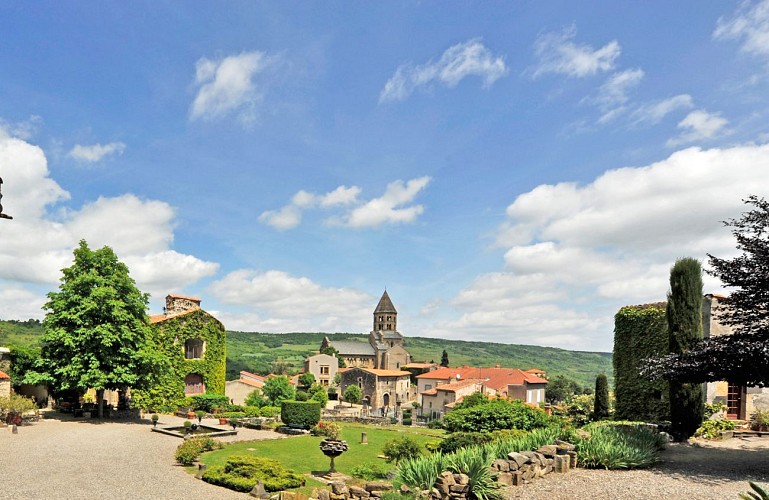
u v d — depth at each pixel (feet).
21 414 109.81
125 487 59.21
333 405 309.42
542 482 48.80
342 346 471.62
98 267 125.80
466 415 103.71
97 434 98.89
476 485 44.68
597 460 54.39
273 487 60.95
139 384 124.77
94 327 118.21
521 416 102.12
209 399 153.07
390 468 75.97
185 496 56.59
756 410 80.89
